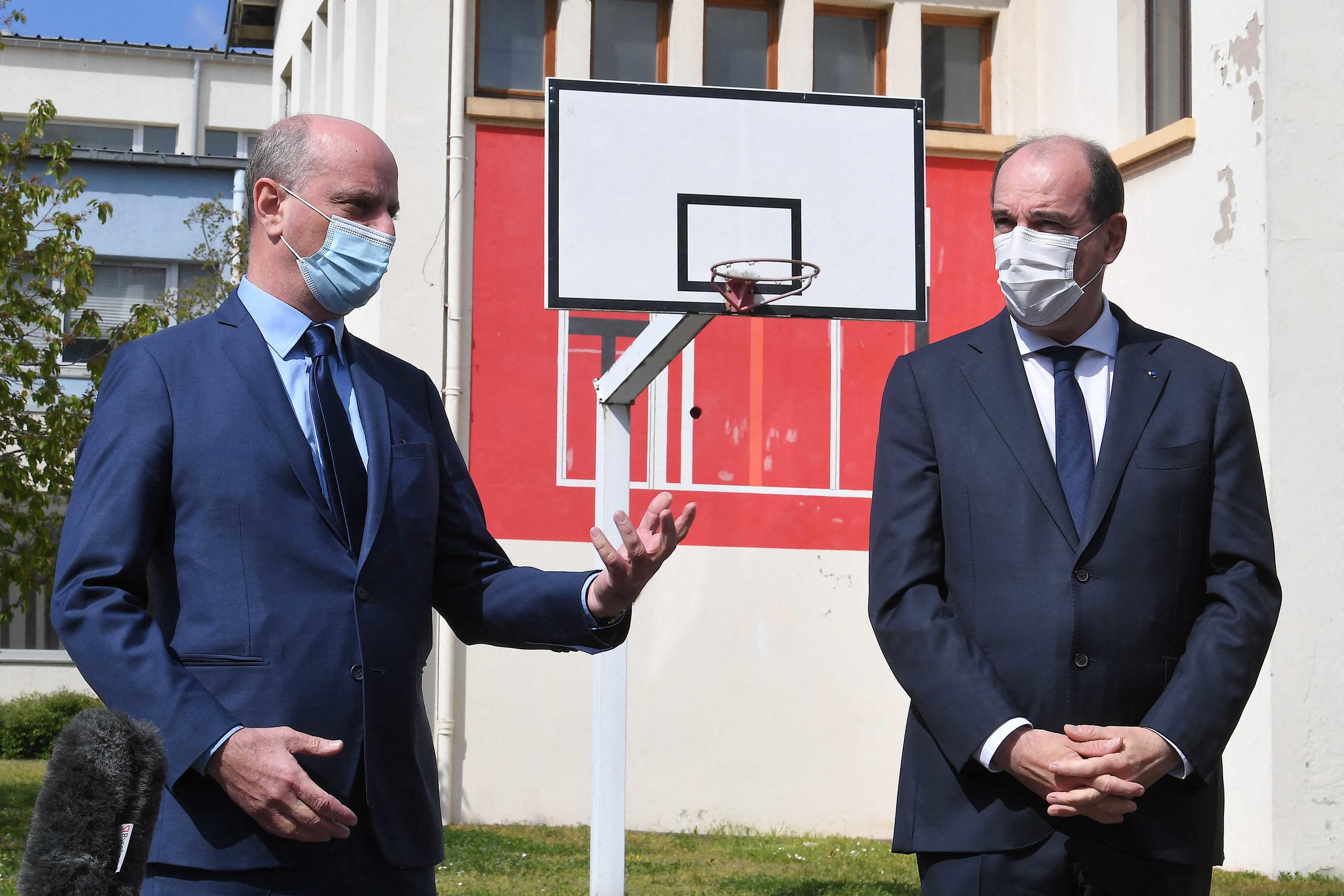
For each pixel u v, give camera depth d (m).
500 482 9.54
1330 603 8.14
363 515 2.70
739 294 6.54
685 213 6.54
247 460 2.61
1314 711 8.06
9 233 9.98
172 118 24.89
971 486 3.23
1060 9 10.40
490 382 9.61
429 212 9.70
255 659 2.53
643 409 9.76
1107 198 3.35
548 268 6.41
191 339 2.72
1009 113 10.60
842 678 9.83
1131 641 3.07
